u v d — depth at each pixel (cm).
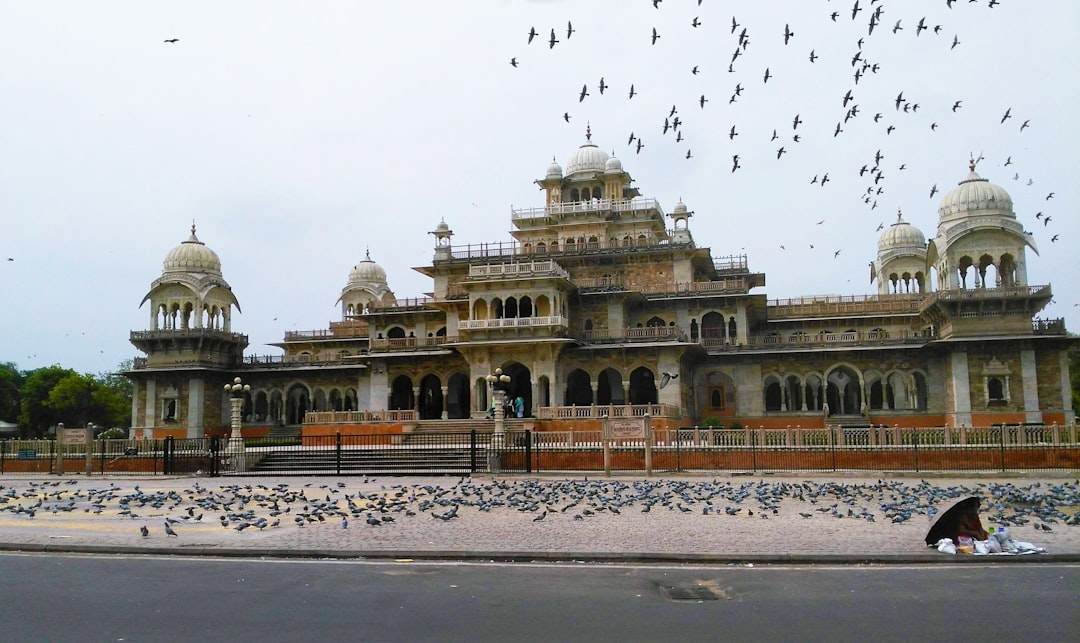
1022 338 5600
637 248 6675
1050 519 1944
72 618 1103
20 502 2645
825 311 7275
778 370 6544
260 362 7406
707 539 1692
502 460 3806
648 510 2173
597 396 6631
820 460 3600
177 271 7225
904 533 1764
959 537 1560
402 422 5678
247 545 1647
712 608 1137
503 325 5950
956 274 5806
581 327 6500
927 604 1149
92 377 9188
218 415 7269
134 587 1298
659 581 1326
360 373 7112
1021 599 1176
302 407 7775
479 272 6100
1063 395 5638
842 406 6925
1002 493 2533
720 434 3725
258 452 4109
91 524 2022
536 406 5966
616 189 7525
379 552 1555
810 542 1648
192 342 7019
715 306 6675
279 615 1111
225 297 7400
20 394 9562
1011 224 5759
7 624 1074
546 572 1408
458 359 6488
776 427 6444
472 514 2147
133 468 4184
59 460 4053
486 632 1017
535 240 7431
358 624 1060
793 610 1121
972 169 6066
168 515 2211
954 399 5812
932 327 6488
